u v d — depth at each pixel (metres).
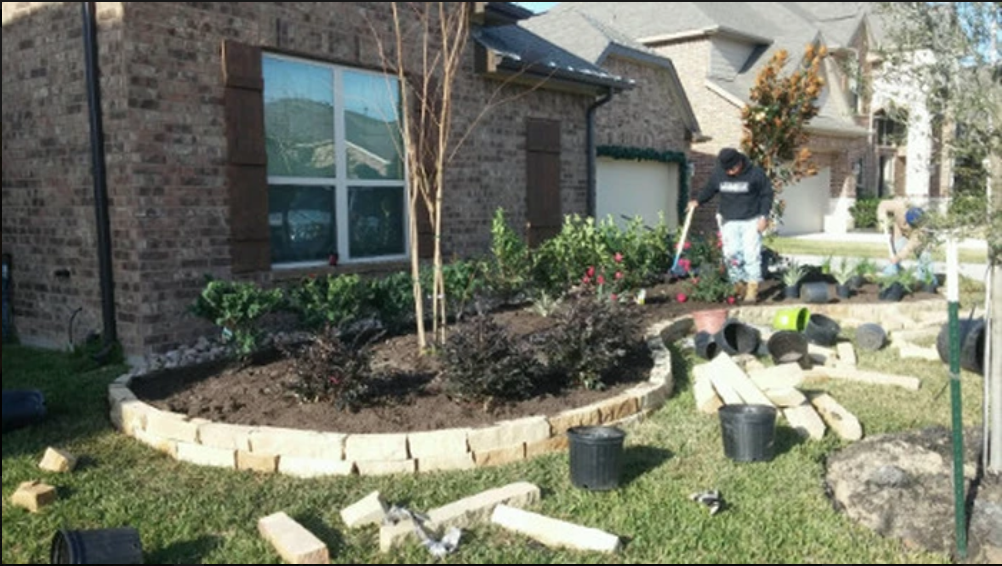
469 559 3.53
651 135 16.08
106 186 6.80
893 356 7.50
